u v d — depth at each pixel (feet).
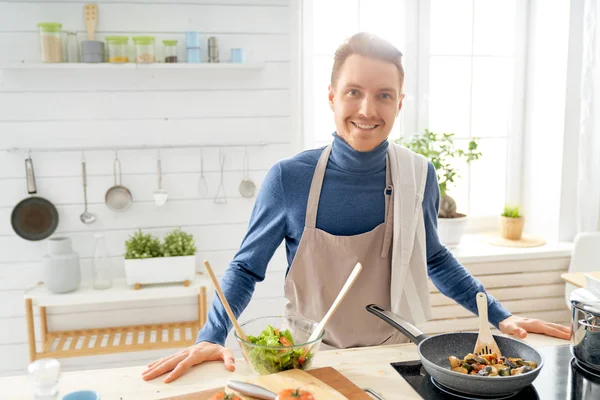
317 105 9.78
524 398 3.46
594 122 9.46
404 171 4.85
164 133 8.92
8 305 8.82
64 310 9.02
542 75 10.14
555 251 9.41
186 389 3.58
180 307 9.35
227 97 9.04
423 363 3.62
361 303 4.83
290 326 4.00
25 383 3.67
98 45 8.27
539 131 10.28
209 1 8.79
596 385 3.63
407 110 10.22
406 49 10.04
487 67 10.46
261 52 9.03
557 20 9.71
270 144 9.24
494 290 9.32
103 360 9.19
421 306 4.98
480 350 3.86
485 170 10.75
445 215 9.64
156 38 8.71
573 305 3.99
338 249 4.74
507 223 9.97
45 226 8.72
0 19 8.30
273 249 4.87
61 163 8.71
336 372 3.71
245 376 3.76
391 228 4.81
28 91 8.50
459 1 10.16
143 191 8.98
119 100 8.73
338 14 9.68
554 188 9.97
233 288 4.55
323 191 4.80
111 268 9.02
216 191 9.18
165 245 8.64
